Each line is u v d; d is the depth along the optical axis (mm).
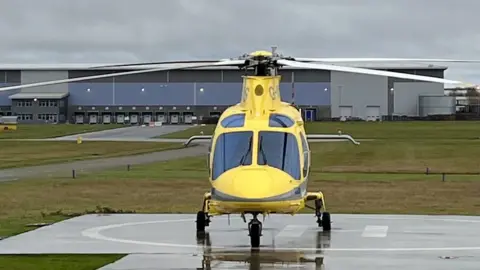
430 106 191375
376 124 160875
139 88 190250
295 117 23188
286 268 17625
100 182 49812
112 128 157375
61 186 46875
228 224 27109
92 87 191375
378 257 19297
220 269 17516
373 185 48500
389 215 31156
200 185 47875
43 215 30266
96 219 28766
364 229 25703
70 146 100000
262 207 20234
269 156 21438
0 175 56844
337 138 26422
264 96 22891
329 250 20656
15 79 191875
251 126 22109
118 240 22609
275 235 24078
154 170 62656
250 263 18391
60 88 191500
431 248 20984
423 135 120312
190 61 22750
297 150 22000
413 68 188125
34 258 19062
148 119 189875
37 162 72938
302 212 33625
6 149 94375
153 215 30453
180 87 189000
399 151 86812
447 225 26969
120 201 38562
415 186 47719
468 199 40031
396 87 190125
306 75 188500
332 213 32781
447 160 75688
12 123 155125
